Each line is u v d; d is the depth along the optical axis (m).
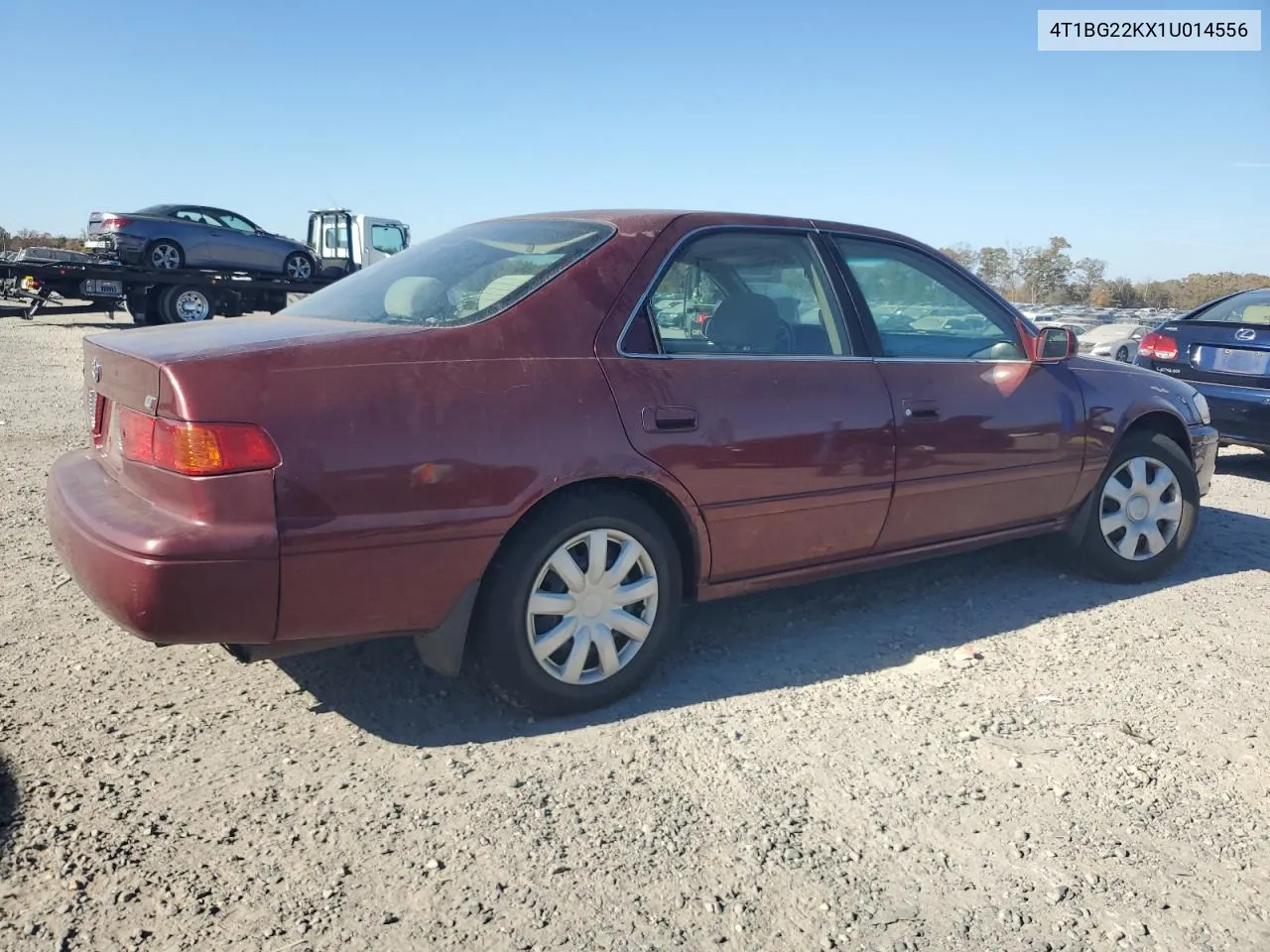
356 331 3.15
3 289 21.12
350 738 3.24
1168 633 4.30
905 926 2.41
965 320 4.52
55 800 2.81
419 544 3.01
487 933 2.34
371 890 2.48
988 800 2.96
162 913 2.37
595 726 3.37
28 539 5.16
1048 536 5.05
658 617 3.55
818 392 3.82
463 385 3.10
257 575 2.79
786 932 2.38
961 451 4.22
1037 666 3.92
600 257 3.55
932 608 4.55
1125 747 3.29
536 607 3.29
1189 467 5.06
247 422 2.78
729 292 3.85
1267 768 3.18
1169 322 8.22
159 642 2.83
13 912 2.35
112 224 19.81
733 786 2.99
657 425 3.41
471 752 3.17
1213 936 2.41
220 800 2.85
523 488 3.15
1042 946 2.36
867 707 3.54
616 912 2.42
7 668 3.64
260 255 21.62
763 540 3.75
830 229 4.20
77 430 8.43
